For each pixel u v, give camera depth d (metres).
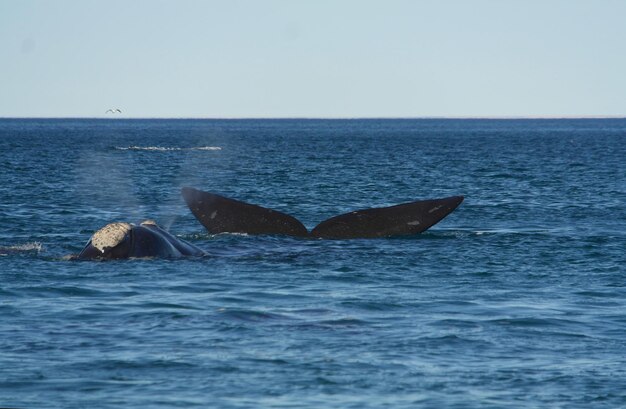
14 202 109.19
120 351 38.00
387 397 32.44
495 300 50.06
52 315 44.94
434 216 68.81
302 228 68.12
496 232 79.88
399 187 142.88
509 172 183.12
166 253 60.12
